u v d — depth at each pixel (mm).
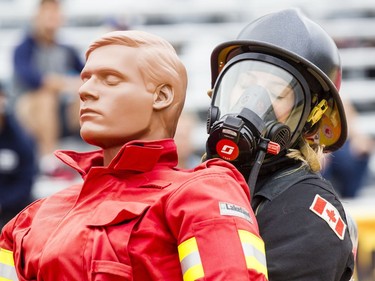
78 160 4863
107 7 14211
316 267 4734
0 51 14172
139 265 4324
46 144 12133
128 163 4520
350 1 14477
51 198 4754
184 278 4266
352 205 10703
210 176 4422
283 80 5105
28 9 14711
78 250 4344
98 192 4551
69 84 12297
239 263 4188
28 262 4523
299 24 5238
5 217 10578
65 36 13914
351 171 11328
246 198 4492
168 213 4363
